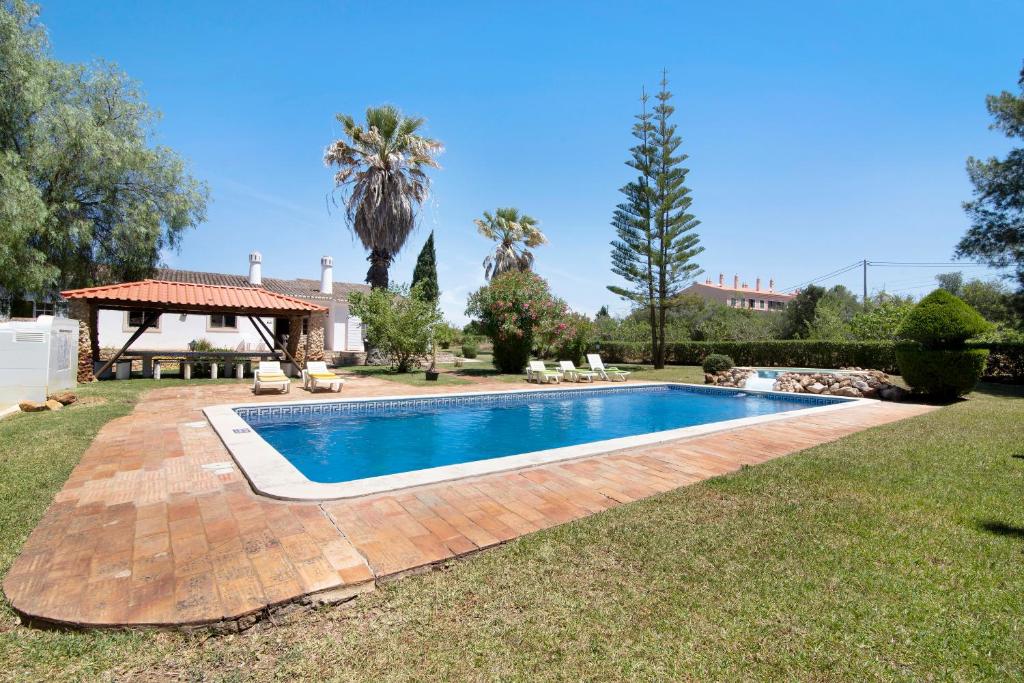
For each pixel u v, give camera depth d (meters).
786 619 2.21
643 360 26.75
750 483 4.25
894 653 1.96
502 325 16.98
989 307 27.30
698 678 1.82
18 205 11.51
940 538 3.11
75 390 9.99
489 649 1.99
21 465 4.54
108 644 1.97
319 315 15.97
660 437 6.14
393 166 18.44
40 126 13.20
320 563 2.63
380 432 8.08
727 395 13.73
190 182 16.86
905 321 11.32
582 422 9.32
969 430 6.82
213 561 2.64
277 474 4.23
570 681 1.80
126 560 2.64
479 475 4.43
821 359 19.50
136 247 15.64
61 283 14.90
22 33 12.70
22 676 1.80
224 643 2.03
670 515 3.48
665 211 21.09
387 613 2.26
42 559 2.64
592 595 2.41
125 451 5.23
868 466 4.84
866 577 2.60
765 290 53.00
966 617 2.22
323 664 1.91
